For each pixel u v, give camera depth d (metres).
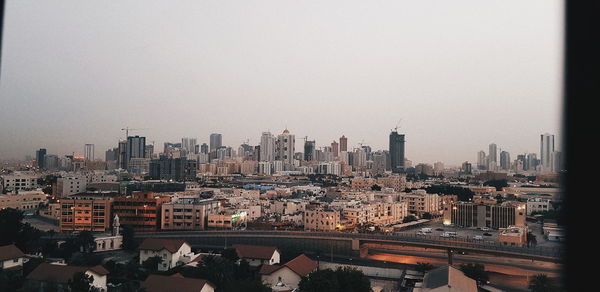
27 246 189.12
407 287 162.00
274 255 172.38
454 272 138.38
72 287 118.75
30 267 141.50
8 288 121.38
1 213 194.75
